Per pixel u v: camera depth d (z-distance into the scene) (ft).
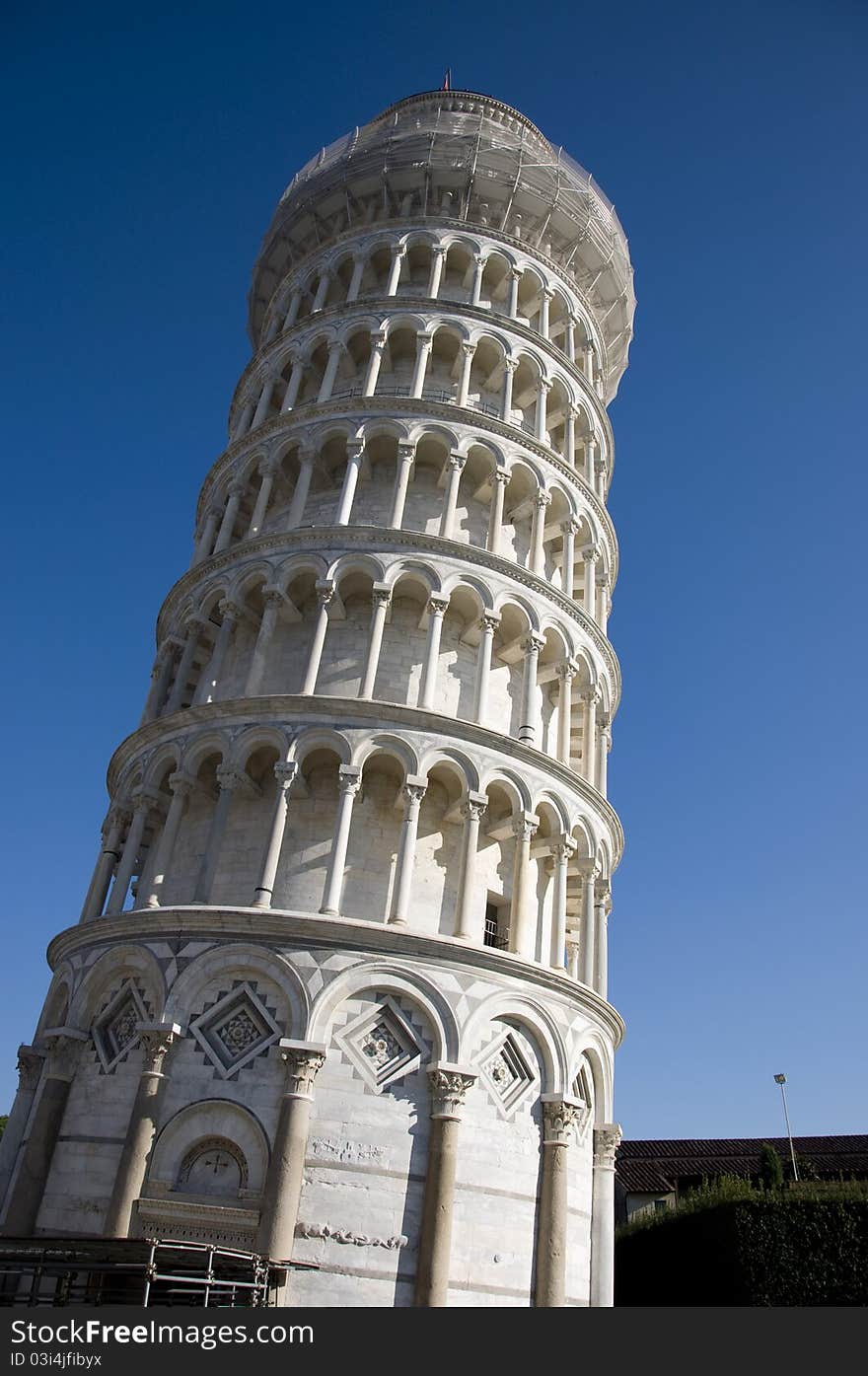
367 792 104.27
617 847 126.11
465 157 154.40
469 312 139.03
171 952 91.20
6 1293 80.94
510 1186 87.71
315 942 89.04
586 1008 101.09
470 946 91.97
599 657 128.77
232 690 116.37
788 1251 99.30
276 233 165.89
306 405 130.00
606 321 174.09
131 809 112.88
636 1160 216.95
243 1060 85.35
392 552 113.91
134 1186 81.15
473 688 115.75
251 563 117.50
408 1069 86.53
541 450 131.95
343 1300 76.89
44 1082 93.40
